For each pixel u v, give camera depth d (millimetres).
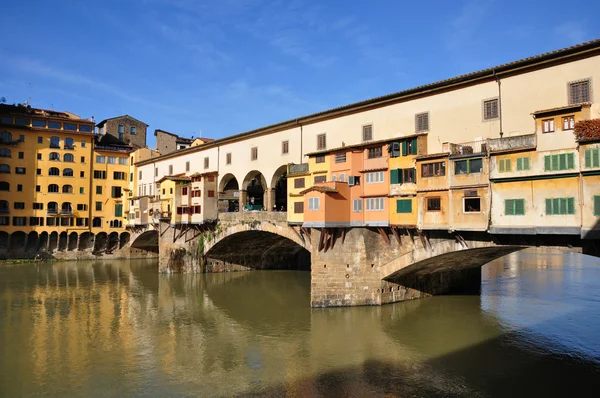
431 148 31188
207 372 22969
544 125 23688
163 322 32938
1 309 37250
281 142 44875
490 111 28422
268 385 21344
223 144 53938
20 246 71125
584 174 21969
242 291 45781
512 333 28641
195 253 57250
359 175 34125
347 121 37906
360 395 20234
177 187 57656
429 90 31438
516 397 19844
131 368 23562
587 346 26109
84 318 34188
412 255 31438
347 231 34375
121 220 78875
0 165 69438
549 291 42781
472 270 44062
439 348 26031
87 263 71125
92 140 77625
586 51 24141
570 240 23359
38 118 72875
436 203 28688
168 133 84312
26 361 24562
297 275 57406
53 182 73375
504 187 25172
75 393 20531
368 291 34562
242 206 50375
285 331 29844
